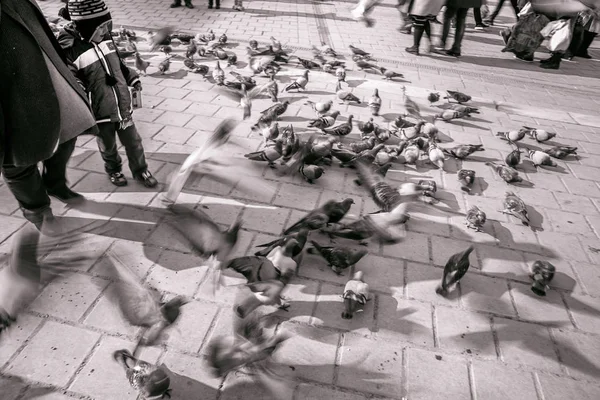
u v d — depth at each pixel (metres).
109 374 3.31
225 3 16.23
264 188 5.71
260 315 3.84
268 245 4.44
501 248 5.05
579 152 7.51
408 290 4.35
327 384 3.38
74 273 4.08
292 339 3.71
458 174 6.16
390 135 7.33
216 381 3.32
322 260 4.63
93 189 5.36
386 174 6.35
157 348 3.53
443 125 8.10
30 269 3.29
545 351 3.83
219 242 3.91
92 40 4.39
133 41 10.93
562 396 3.47
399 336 3.85
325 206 4.85
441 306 4.20
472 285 4.49
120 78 4.70
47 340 3.51
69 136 3.83
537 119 8.71
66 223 4.70
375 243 4.93
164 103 7.83
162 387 3.04
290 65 10.41
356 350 3.68
